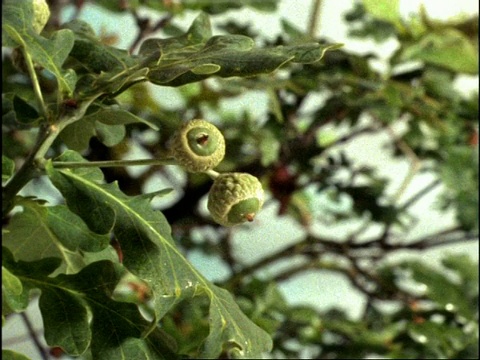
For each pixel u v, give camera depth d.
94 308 0.41
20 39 0.40
